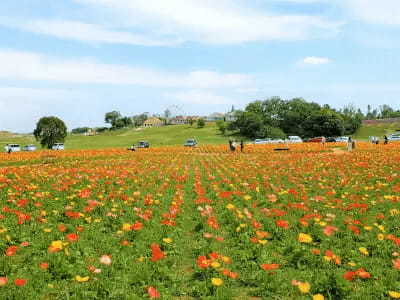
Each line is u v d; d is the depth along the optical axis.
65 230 10.89
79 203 14.43
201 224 11.66
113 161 36.25
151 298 6.67
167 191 18.02
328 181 19.08
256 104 153.12
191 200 15.97
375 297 6.95
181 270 8.52
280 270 8.26
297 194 15.70
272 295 7.16
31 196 15.25
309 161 28.98
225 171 25.25
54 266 8.11
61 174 22.64
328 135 124.12
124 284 7.41
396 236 10.33
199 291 7.29
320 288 7.19
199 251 9.36
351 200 14.16
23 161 39.91
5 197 15.88
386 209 13.30
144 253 9.24
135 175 22.78
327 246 9.56
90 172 24.41
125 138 135.88
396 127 139.12
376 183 17.78
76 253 8.96
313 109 142.50
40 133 88.88
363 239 10.16
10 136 166.00
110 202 14.70
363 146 51.69
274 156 37.59
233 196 16.02
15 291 7.05
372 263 8.59
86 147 102.94
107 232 11.18
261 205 14.65
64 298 6.89
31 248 9.57
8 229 10.87
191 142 74.31
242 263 8.69
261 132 124.00
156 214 13.05
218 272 7.83
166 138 130.75
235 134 133.75
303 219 10.85
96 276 7.66
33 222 11.73
